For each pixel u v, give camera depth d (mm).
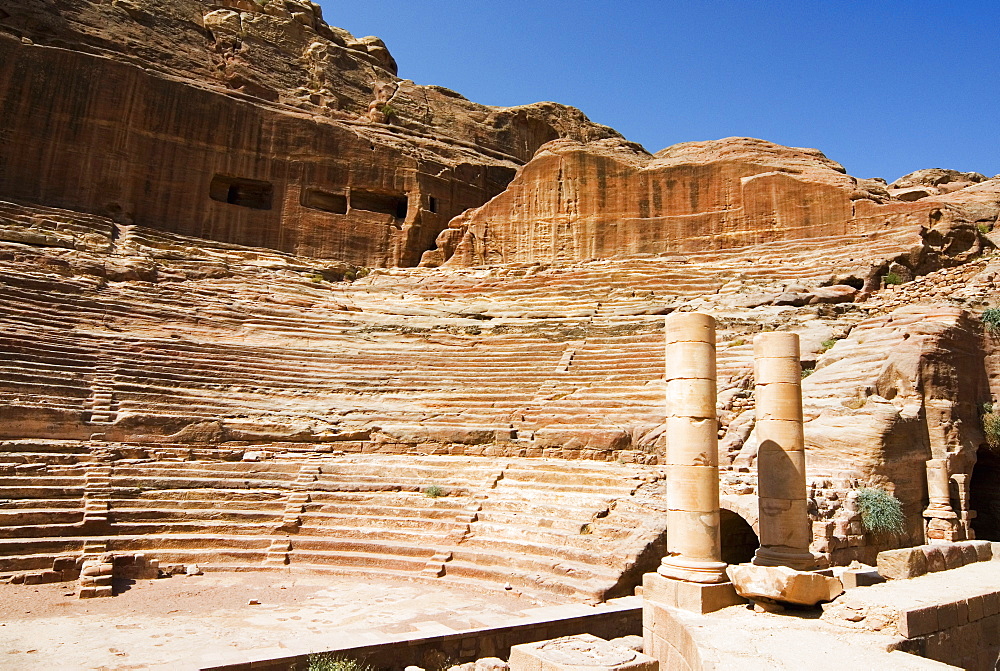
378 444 24359
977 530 24141
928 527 19125
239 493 20562
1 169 35906
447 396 27625
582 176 43969
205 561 17906
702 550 13188
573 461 22156
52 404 22250
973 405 22297
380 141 48312
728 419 21656
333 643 11672
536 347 30906
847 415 19688
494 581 16328
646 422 22656
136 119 39625
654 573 13797
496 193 53344
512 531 18078
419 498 20406
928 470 19688
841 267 35094
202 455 22641
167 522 18906
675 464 13766
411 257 45875
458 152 53156
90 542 17359
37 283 28625
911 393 20609
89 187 37719
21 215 33844
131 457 21641
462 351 31594
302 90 50219
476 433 23984
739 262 38844
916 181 52281
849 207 37969
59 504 18250
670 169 42812
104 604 14695
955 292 29797
